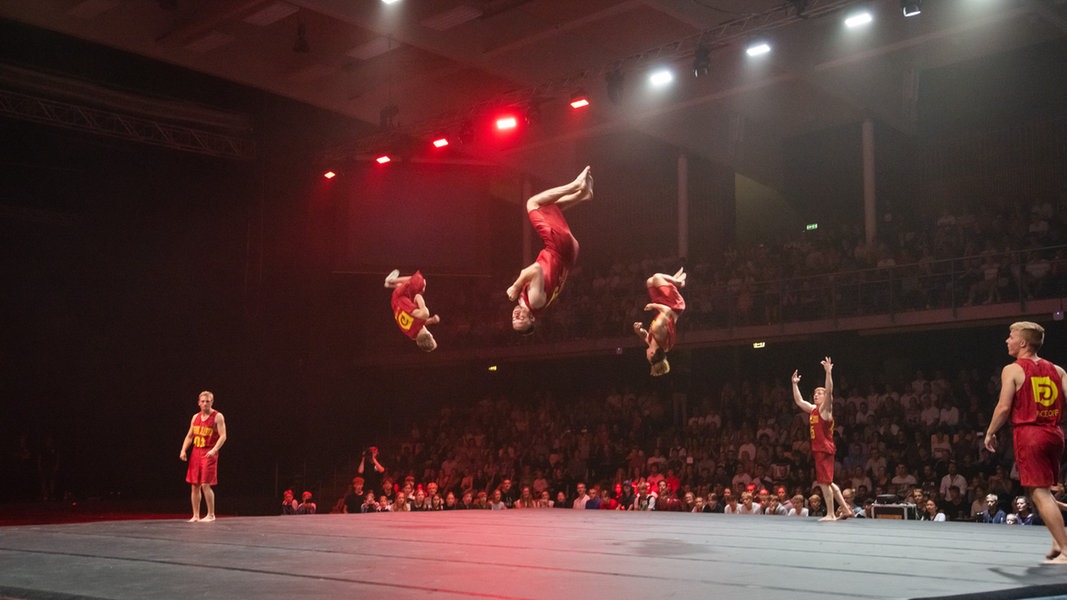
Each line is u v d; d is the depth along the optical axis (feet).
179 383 83.46
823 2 49.73
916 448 55.98
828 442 42.06
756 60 63.21
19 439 81.46
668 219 85.56
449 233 73.20
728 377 77.66
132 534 32.58
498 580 19.33
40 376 84.43
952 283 60.64
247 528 35.96
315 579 19.60
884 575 20.30
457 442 80.23
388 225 72.59
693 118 73.36
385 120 71.00
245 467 81.05
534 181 89.71
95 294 86.12
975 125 70.33
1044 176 66.80
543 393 83.76
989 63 69.72
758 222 81.15
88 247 86.33
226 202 83.46
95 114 71.26
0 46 74.13
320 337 85.35
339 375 86.94
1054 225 59.26
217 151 78.59
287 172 82.43
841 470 57.00
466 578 19.69
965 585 18.52
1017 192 67.92
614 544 28.27
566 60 65.67
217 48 64.18
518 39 60.64
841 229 72.54
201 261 84.02
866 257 66.08
